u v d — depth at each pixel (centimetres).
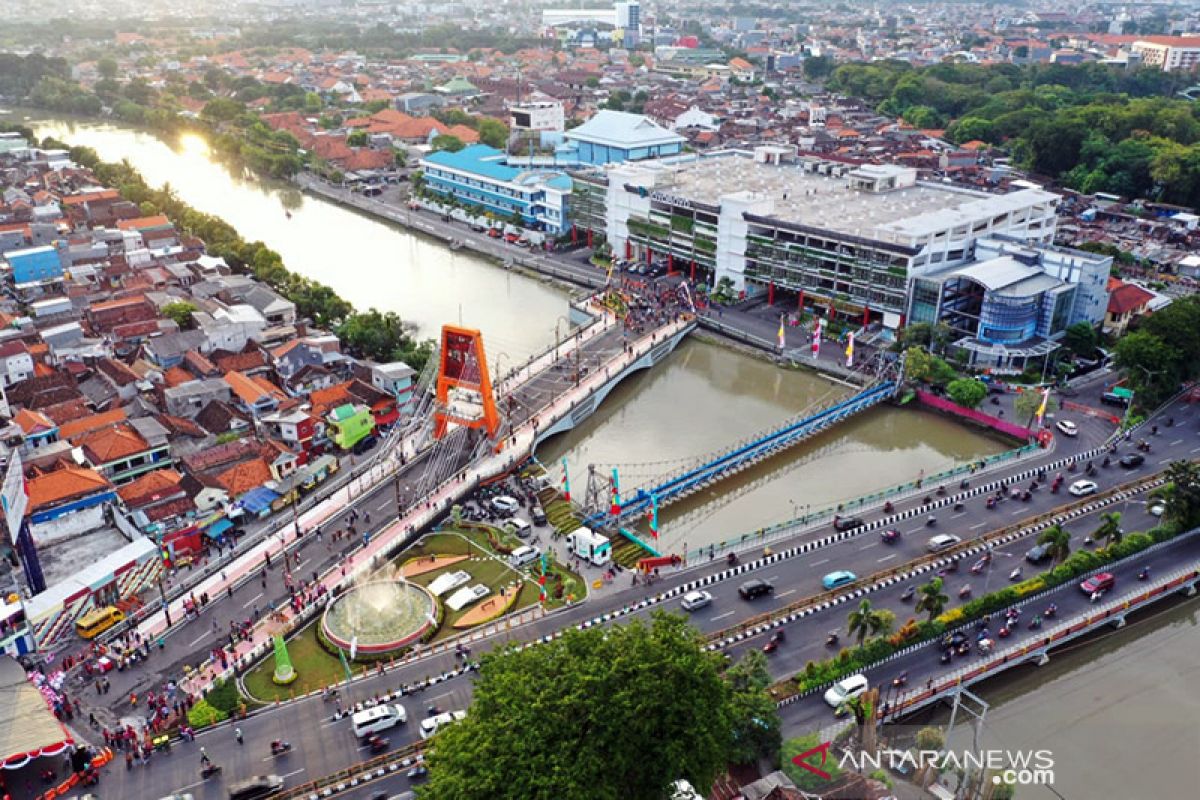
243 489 17250
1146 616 14512
